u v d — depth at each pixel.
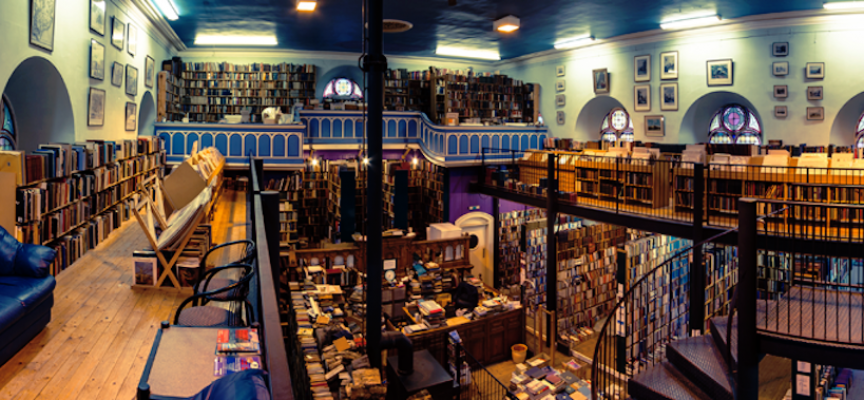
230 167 14.34
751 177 9.37
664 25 15.48
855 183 8.34
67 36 8.62
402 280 13.56
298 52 19.50
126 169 10.25
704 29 15.61
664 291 11.69
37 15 7.54
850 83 13.45
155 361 2.58
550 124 20.88
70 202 7.24
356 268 13.47
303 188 16.09
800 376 8.19
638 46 17.28
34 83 8.41
